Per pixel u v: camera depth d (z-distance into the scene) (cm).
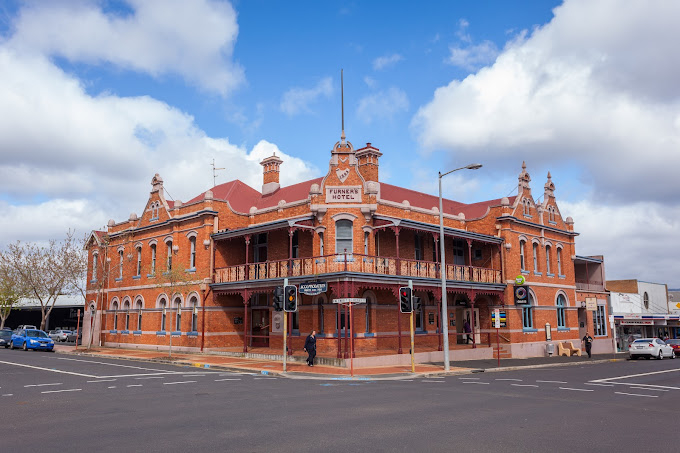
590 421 1098
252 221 3228
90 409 1193
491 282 3203
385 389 1631
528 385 1778
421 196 3700
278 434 938
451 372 2236
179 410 1184
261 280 2777
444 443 879
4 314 5288
